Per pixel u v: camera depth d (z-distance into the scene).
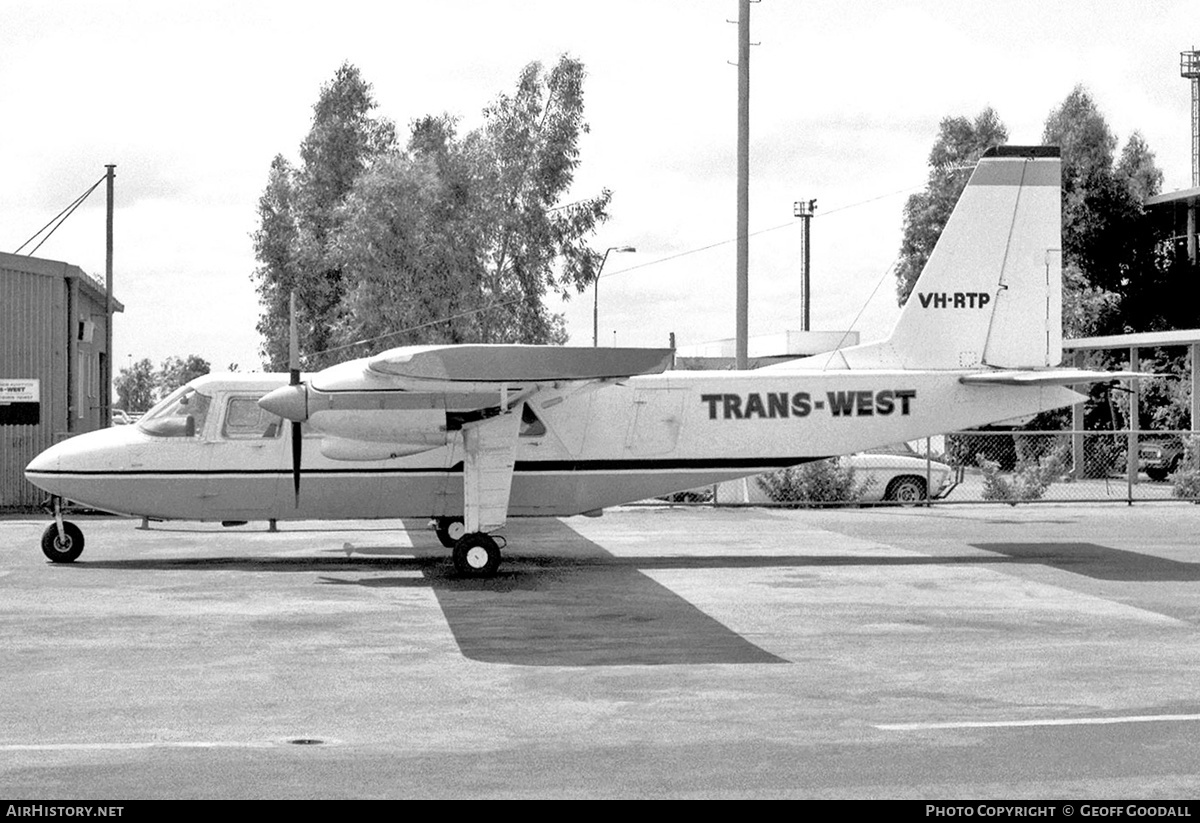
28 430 27.83
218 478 18.58
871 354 20.06
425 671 11.07
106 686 10.47
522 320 40.34
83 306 34.50
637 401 19.16
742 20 28.78
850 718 9.30
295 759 8.18
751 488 28.48
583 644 12.37
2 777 7.75
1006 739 8.66
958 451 44.66
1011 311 20.19
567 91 40.84
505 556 19.50
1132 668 11.16
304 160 46.12
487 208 39.97
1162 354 52.56
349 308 40.34
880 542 21.31
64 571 17.78
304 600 15.14
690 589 16.03
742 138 28.69
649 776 7.78
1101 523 24.50
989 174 20.14
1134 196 60.59
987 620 13.73
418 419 17.36
